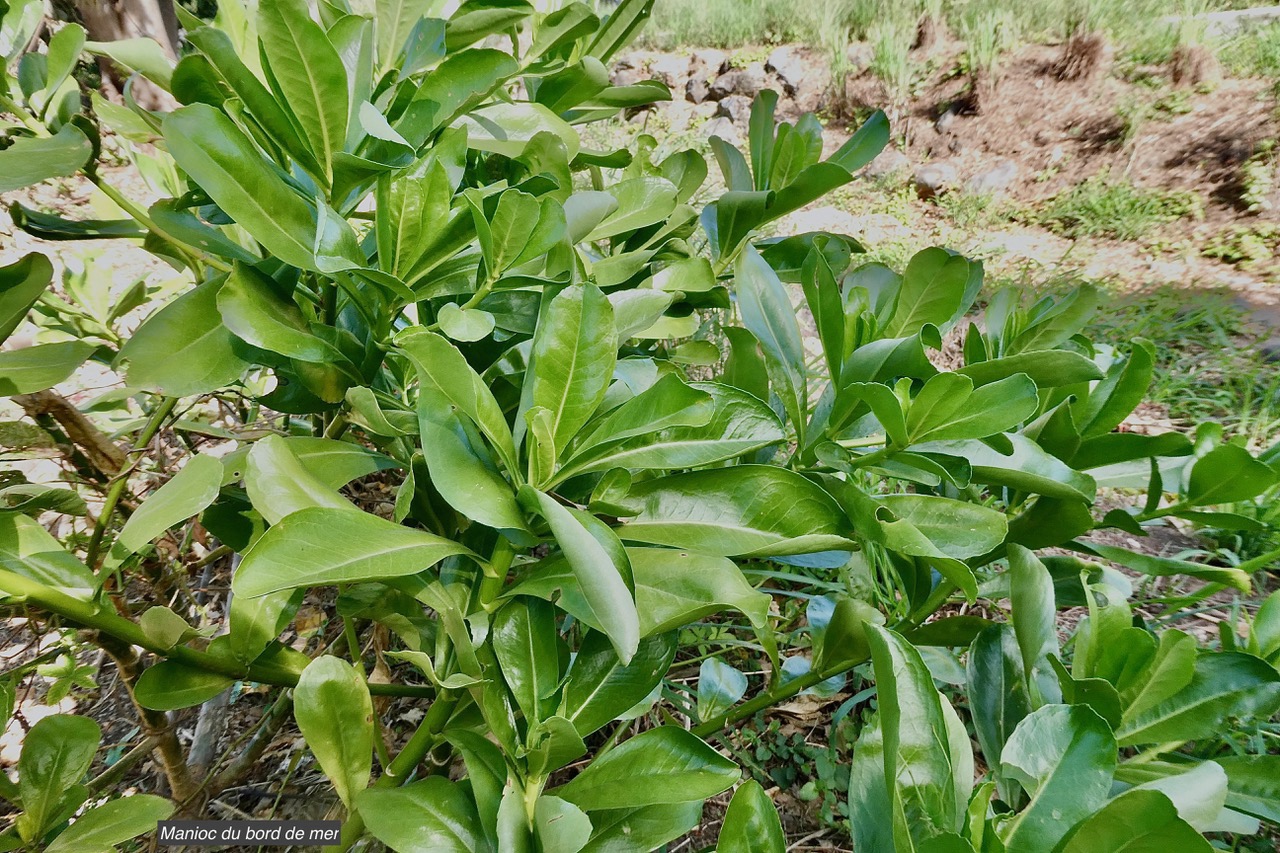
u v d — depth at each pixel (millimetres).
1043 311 1287
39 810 868
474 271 919
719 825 1640
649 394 759
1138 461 1170
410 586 834
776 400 1277
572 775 1677
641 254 1250
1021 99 7473
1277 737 1625
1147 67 7121
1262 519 2369
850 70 8461
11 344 1435
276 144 841
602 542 739
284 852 1426
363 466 972
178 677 979
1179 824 537
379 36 995
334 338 923
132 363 805
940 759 695
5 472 1128
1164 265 5438
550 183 939
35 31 994
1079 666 826
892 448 962
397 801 820
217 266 1150
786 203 1379
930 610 1129
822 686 1317
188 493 804
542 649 876
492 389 1071
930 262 1117
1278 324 4320
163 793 1604
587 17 1117
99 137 933
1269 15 7219
